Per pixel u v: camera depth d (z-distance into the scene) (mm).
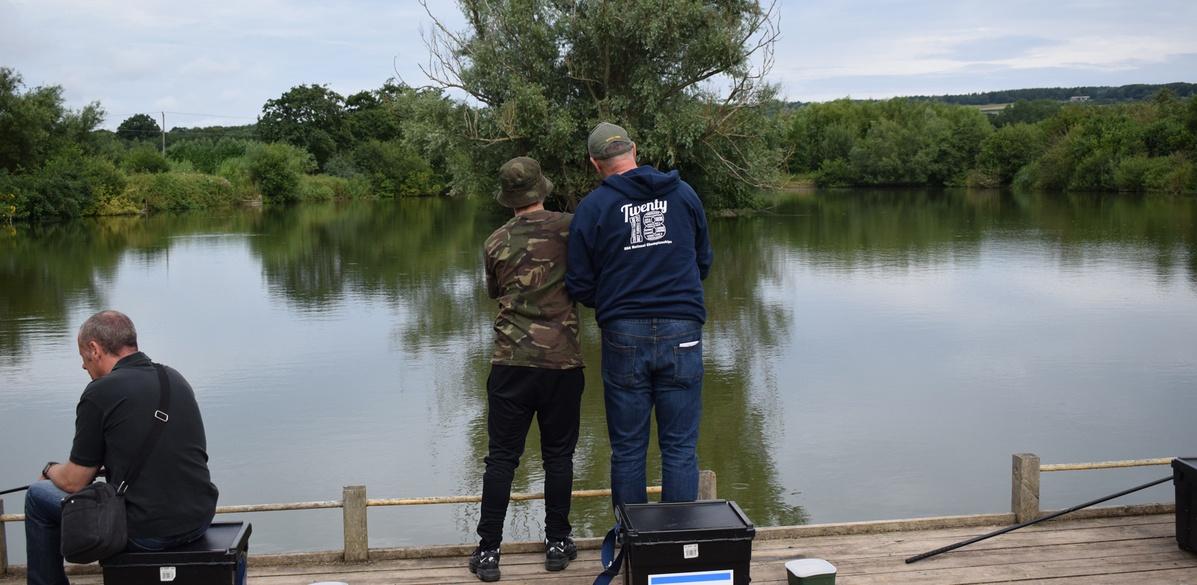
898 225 28469
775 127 26031
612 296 3363
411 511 6289
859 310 14031
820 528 4090
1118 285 15969
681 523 3020
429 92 24391
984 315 13422
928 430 8023
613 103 23422
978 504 6324
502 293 3557
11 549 5645
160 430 2924
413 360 11172
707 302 14992
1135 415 8422
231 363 11016
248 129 78500
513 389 3492
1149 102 52781
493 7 23484
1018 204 38250
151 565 2906
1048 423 8211
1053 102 66750
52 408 9023
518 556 3887
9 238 28047
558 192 25547
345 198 54969
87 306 15250
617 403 3410
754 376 10055
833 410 8688
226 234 29219
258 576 3699
